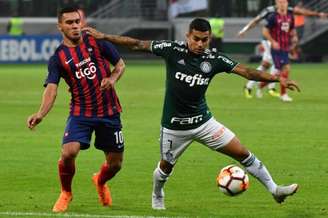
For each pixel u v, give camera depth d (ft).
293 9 198.49
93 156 123.34
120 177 106.73
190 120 83.20
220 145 83.82
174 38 394.32
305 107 188.75
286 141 137.18
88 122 84.74
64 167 85.05
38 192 97.04
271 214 85.56
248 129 152.05
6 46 360.69
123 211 86.38
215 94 223.51
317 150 127.85
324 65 354.33
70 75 84.33
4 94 221.46
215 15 395.75
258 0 394.32
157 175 86.17
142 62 382.83
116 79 84.02
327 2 387.75
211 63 82.33
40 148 130.82
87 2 398.21
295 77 282.56
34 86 247.09
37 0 397.80
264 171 84.33
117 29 392.88
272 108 187.11
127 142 136.36
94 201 92.02
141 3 399.03
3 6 398.83
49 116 172.96
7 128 154.71
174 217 83.56
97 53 84.74
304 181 103.55
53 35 361.71
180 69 82.07
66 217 82.89
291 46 200.03
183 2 394.11
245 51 390.42
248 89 212.43
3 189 98.78
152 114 175.73
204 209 87.92
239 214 85.56
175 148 84.99
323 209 87.76
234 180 82.53
